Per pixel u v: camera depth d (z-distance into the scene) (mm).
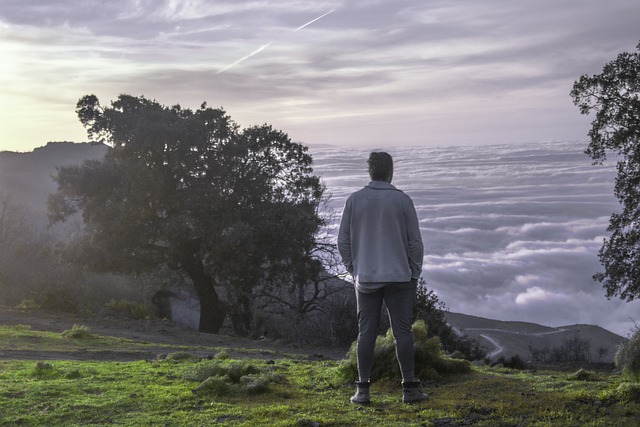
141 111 30781
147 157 29234
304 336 22297
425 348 6941
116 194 29375
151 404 5609
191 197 28781
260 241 29359
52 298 25781
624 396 5562
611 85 23812
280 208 30562
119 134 29500
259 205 30469
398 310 5758
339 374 6715
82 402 5629
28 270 29031
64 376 6898
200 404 5660
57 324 18594
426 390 6254
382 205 5668
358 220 5742
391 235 5652
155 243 31984
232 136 31922
